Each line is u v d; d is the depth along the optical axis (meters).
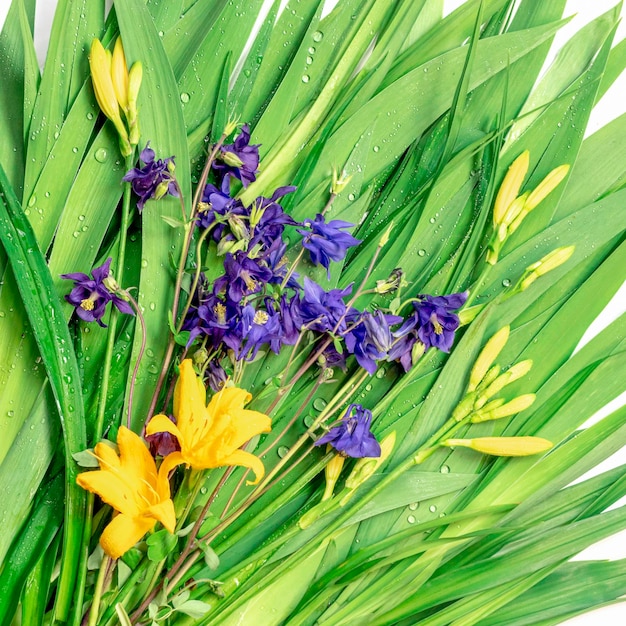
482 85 0.92
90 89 0.85
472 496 0.88
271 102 0.88
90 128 0.85
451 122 0.86
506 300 0.89
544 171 0.91
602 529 0.86
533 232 0.91
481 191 0.91
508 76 0.89
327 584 0.84
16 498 0.81
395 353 0.84
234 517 0.80
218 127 0.87
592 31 0.93
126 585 0.79
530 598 0.87
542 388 0.90
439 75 0.90
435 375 0.89
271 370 0.86
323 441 0.80
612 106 0.94
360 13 0.90
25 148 0.86
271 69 0.91
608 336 0.91
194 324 0.81
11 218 0.80
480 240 0.90
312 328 0.81
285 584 0.85
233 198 0.85
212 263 0.85
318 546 0.83
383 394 0.88
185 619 0.82
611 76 0.94
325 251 0.83
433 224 0.90
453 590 0.85
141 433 0.80
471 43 0.84
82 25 0.86
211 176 0.88
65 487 0.81
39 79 0.87
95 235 0.84
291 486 0.82
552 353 0.90
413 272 0.89
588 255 0.91
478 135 0.91
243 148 0.84
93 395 0.84
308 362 0.82
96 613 0.78
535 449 0.84
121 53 0.82
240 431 0.76
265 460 0.86
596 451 0.89
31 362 0.82
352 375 0.87
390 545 0.84
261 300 0.83
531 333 0.90
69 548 0.79
